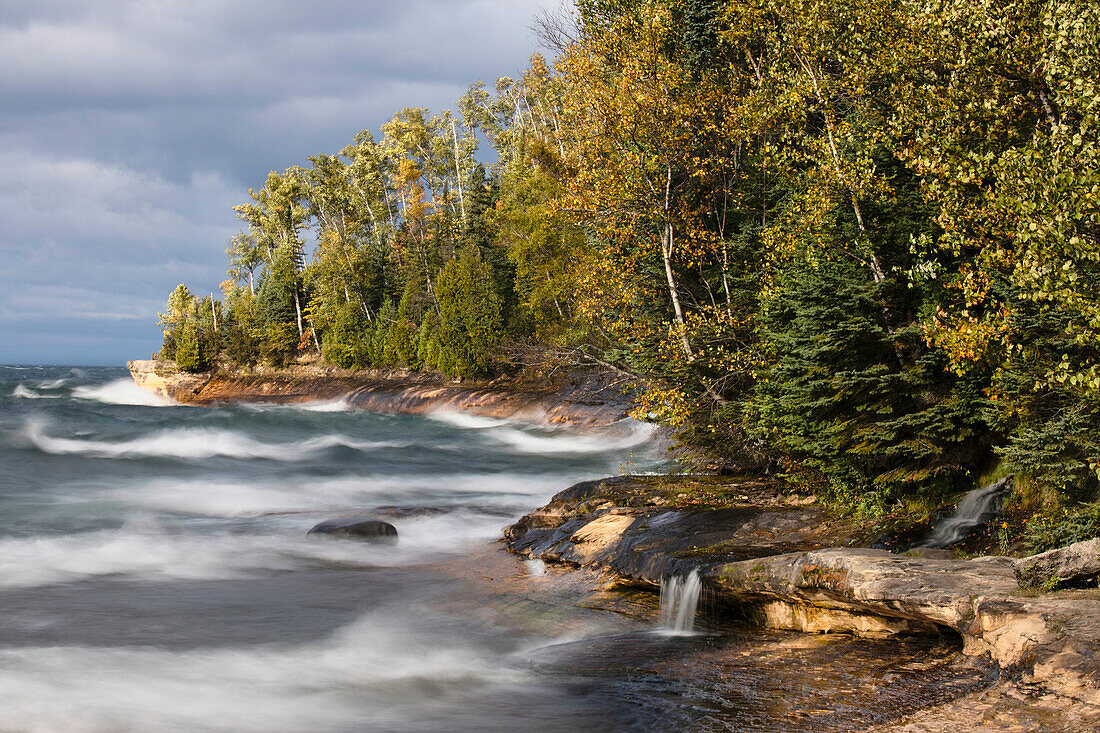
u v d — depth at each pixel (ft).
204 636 34.88
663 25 66.59
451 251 246.06
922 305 44.21
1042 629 23.16
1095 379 27.84
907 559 31.45
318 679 29.58
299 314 315.78
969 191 38.27
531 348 107.55
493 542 55.77
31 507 64.39
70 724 24.43
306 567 48.80
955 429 41.06
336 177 328.49
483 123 350.84
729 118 65.21
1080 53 31.86
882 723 22.09
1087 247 27.37
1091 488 33.27
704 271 69.31
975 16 36.99
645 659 30.89
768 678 27.20
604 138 67.67
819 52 51.65
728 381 59.36
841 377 42.86
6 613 37.55
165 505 67.92
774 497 51.98
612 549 45.70
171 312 415.44
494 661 32.04
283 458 101.65
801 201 51.47
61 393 309.63
